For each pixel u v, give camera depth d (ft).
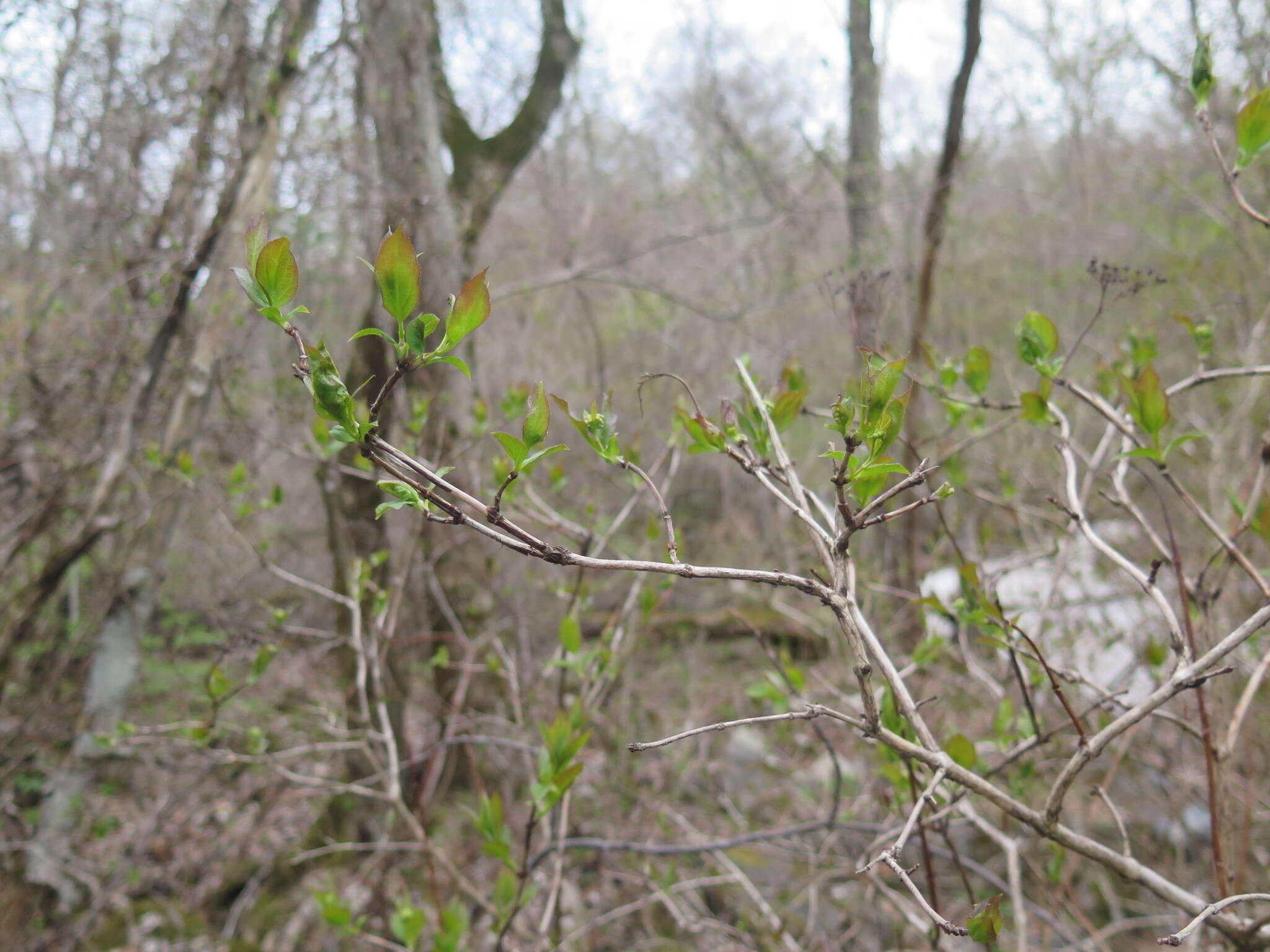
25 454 13.46
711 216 24.08
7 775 12.75
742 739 16.24
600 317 25.96
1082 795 12.23
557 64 21.17
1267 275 15.25
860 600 10.90
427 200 14.34
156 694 16.25
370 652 8.99
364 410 9.43
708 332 24.63
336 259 16.72
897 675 4.03
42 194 14.30
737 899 11.94
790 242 23.86
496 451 13.56
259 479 15.61
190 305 13.04
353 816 14.70
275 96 13.16
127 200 13.38
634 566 3.05
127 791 15.88
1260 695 10.32
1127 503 5.36
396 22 14.84
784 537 22.95
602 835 13.11
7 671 12.07
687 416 4.58
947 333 25.55
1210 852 10.35
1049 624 11.33
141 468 12.96
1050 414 5.71
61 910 13.30
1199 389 16.71
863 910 10.71
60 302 13.17
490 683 15.17
